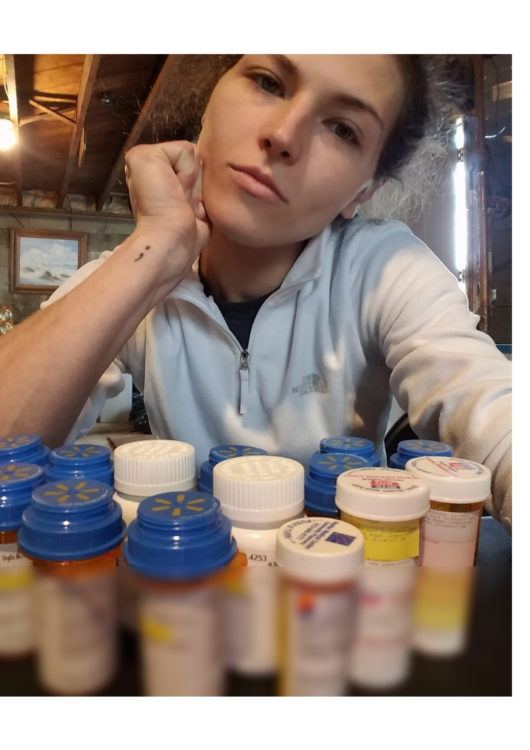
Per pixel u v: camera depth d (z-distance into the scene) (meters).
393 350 0.51
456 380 0.43
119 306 0.46
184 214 0.49
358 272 0.57
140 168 0.49
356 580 0.24
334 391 0.57
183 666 0.24
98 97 1.02
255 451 0.40
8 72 1.19
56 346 0.44
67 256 2.38
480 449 0.38
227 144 0.45
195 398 0.62
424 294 0.51
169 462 0.36
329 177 0.44
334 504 0.33
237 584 0.24
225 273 0.58
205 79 0.51
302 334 0.57
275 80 0.42
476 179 0.63
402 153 0.50
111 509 0.30
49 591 0.24
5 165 1.91
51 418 0.45
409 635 0.25
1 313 2.36
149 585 0.24
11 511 0.32
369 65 0.40
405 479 0.32
